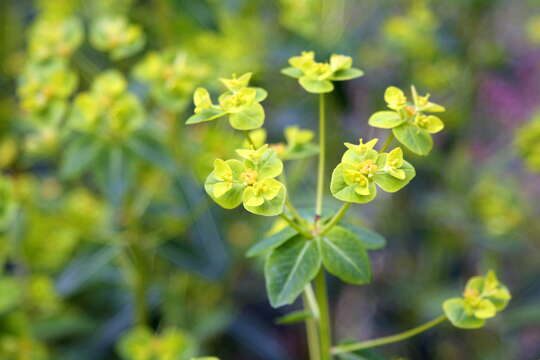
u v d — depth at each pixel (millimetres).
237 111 358
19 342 508
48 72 484
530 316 648
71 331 598
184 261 536
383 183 347
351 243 364
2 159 558
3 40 685
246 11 688
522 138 584
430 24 695
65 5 632
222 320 610
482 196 686
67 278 520
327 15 660
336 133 694
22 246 570
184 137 543
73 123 477
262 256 524
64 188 675
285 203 365
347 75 376
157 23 579
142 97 512
